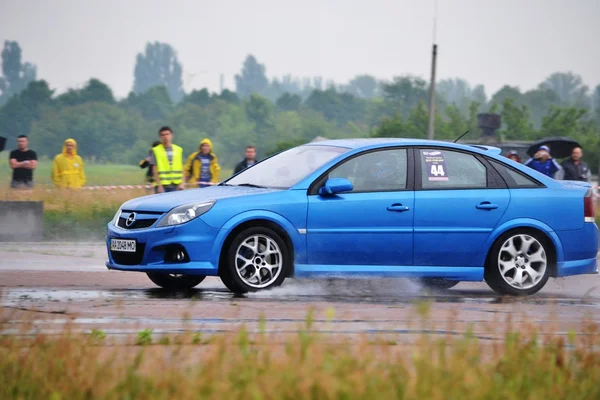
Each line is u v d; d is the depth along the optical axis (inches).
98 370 438.3
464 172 893.2
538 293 928.3
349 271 848.3
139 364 447.2
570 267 908.6
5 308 708.7
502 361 466.6
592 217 920.9
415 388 402.3
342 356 429.1
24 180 1870.1
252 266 827.4
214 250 815.1
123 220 850.8
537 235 900.0
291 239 833.5
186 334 535.8
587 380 452.1
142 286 894.4
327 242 841.5
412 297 847.7
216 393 393.4
